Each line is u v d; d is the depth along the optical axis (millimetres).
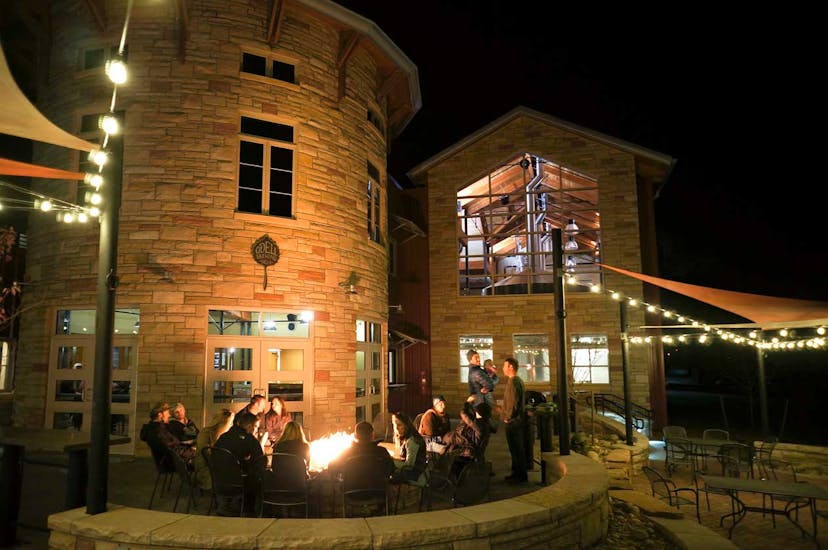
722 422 24000
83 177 6164
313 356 11133
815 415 24438
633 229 18859
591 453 10094
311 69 11773
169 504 6762
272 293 10758
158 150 10359
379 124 14305
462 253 20547
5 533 5402
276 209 11211
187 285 10172
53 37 11344
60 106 10992
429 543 4520
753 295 9188
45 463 5691
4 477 5473
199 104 10602
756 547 6539
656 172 19625
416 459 6438
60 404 10398
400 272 19938
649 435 17406
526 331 19203
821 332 9742
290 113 11352
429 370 19562
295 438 6234
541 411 8508
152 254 10094
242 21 11031
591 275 19344
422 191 20781
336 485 6223
